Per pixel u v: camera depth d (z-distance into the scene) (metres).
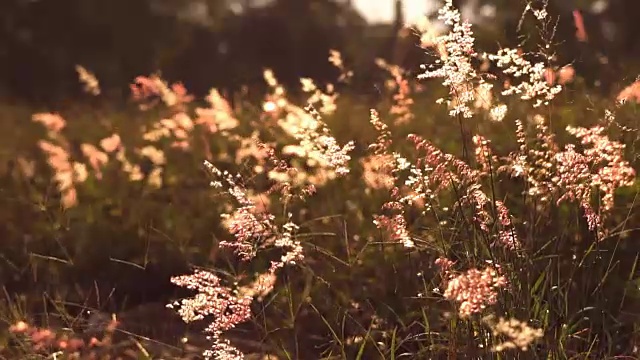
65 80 27.27
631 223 2.90
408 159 3.36
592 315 2.33
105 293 3.43
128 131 6.32
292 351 2.65
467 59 2.11
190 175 4.57
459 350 2.15
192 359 2.62
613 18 12.91
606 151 2.12
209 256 3.31
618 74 3.77
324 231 3.29
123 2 27.75
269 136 4.16
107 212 4.10
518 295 2.07
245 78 5.89
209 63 25.97
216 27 27.33
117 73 26.62
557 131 2.59
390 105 4.19
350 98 4.85
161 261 3.53
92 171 4.55
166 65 20.23
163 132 4.50
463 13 2.19
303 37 25.16
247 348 2.73
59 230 3.83
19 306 2.95
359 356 2.35
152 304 3.33
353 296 2.87
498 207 2.22
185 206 4.00
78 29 27.67
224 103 3.79
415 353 2.38
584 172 2.06
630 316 2.53
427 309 2.42
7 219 4.07
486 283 1.73
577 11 2.45
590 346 2.23
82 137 6.36
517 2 2.25
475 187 2.19
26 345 2.54
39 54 27.55
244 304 2.04
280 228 2.90
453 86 2.14
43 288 3.43
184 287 3.43
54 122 4.45
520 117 2.72
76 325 2.86
